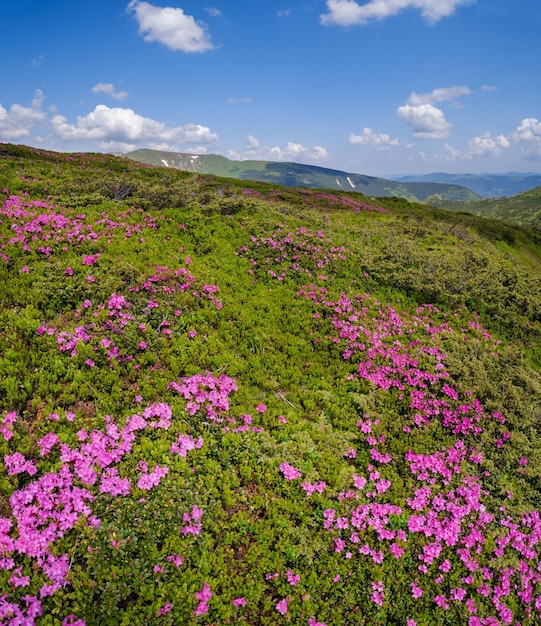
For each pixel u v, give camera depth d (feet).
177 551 24.48
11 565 21.31
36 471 25.85
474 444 39.55
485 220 242.58
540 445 41.32
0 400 30.14
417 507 31.81
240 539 26.94
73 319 40.24
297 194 194.39
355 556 27.94
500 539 31.89
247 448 32.53
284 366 45.11
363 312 58.03
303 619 24.67
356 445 36.60
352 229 98.89
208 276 55.57
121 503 25.36
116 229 60.03
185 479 28.14
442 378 46.32
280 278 62.34
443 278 73.41
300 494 30.42
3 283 42.37
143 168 147.23
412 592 27.53
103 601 21.26
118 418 31.60
